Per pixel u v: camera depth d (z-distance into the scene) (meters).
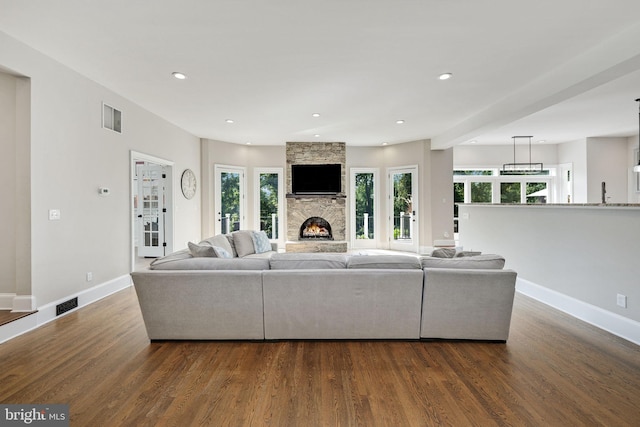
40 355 2.60
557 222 3.78
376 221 8.55
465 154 8.79
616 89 4.43
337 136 7.22
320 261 2.87
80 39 3.00
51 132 3.43
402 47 3.16
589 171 7.72
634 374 2.29
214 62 3.47
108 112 4.32
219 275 2.78
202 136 7.12
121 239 4.58
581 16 2.65
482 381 2.21
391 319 2.82
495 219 5.03
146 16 2.63
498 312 2.77
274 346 2.78
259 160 8.16
